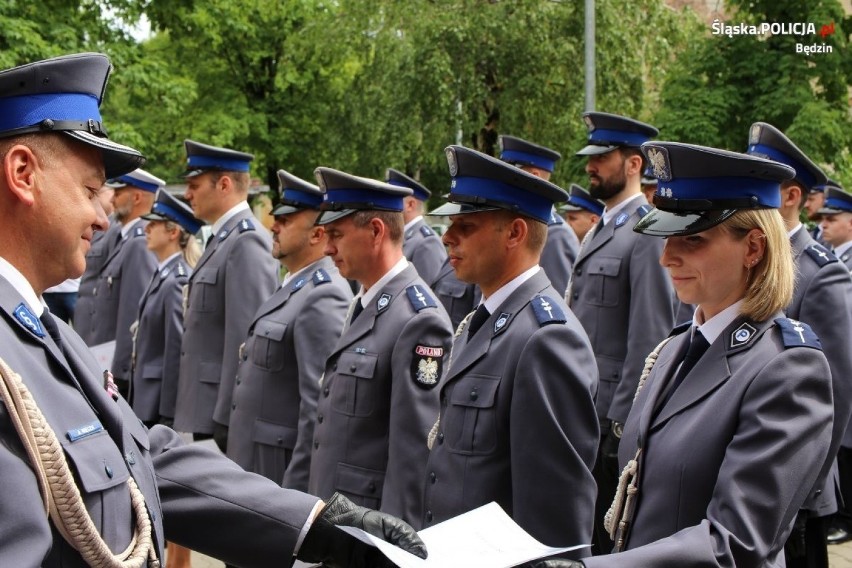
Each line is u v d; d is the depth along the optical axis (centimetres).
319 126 1881
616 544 226
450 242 294
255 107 1883
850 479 495
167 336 542
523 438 263
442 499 281
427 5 1412
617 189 480
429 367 332
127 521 167
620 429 429
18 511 142
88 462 159
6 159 159
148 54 1392
